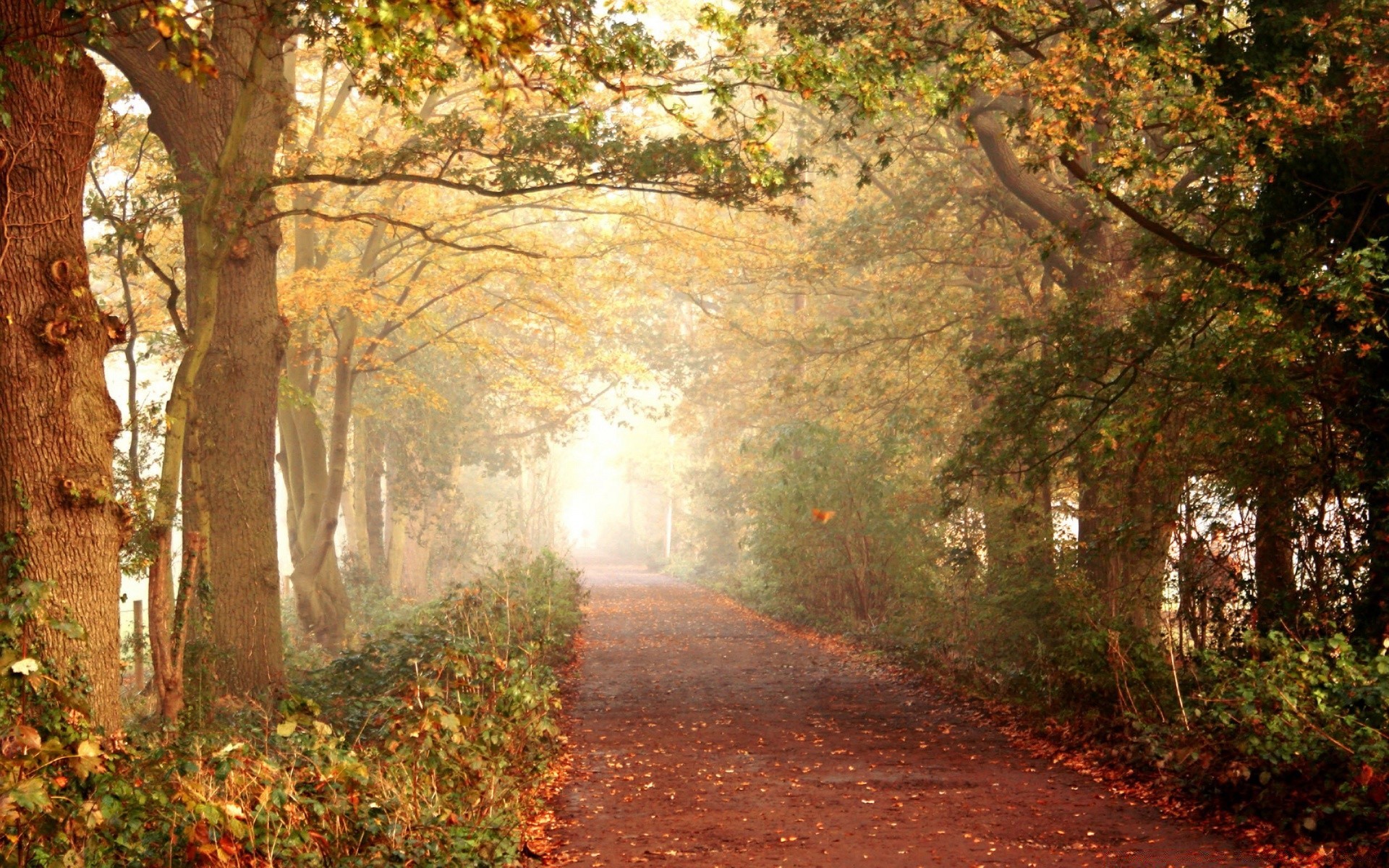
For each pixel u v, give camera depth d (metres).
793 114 27.64
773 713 15.62
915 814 9.34
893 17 12.97
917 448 27.81
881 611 26.28
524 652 13.65
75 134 8.76
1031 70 11.06
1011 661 17.36
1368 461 11.43
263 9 11.45
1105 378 15.62
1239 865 7.45
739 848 8.41
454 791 8.30
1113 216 18.84
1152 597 14.24
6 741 5.64
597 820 9.48
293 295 21.44
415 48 6.77
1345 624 11.55
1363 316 9.91
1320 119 10.29
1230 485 12.82
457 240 24.52
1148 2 13.88
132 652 18.39
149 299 23.30
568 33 8.02
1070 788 10.26
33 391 8.59
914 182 25.02
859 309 32.28
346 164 17.00
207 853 5.36
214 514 15.44
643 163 15.16
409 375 26.92
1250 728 8.80
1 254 8.10
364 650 15.83
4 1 7.84
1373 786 7.40
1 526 8.52
